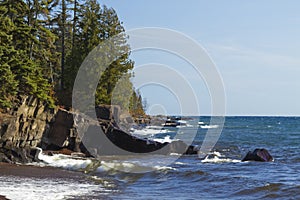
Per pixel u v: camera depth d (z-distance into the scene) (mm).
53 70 49344
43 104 32031
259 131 87938
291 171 26531
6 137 27344
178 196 17266
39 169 23844
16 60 30312
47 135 33000
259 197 17250
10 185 18156
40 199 15445
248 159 32625
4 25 31922
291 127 109312
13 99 29047
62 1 44531
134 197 16859
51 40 43000
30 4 38531
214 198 16969
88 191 17797
